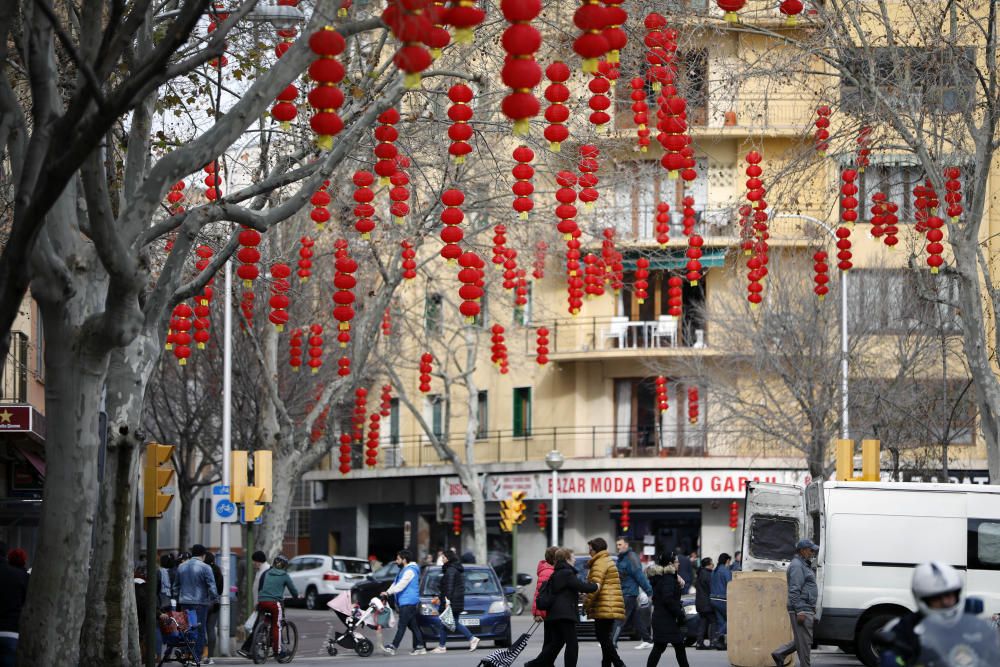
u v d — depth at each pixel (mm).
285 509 34406
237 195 16625
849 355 40281
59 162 11719
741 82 27719
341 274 19578
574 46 11617
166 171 14414
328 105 11984
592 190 20969
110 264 13859
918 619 8867
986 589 24109
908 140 24891
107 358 15031
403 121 24094
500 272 40438
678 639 22188
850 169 25453
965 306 24938
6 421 29312
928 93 25641
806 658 22031
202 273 19828
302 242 24938
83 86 11680
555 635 20766
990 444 25016
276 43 20984
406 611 31234
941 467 42875
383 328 39938
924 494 24422
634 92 20578
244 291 34250
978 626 8672
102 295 15781
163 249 28547
